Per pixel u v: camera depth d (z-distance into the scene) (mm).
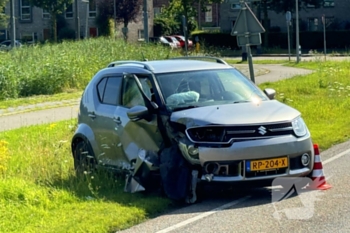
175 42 73375
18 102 27281
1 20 80188
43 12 86062
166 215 8984
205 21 103875
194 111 9828
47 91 31625
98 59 35312
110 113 11109
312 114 19078
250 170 9227
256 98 10766
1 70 30078
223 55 65250
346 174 11312
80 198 9875
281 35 76312
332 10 79688
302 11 80688
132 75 11047
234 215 8812
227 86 10906
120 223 8477
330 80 28141
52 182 10820
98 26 82688
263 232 7984
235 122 9359
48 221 8750
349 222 8281
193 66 11234
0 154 12945
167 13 82125
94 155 11531
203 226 8344
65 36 83438
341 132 16141
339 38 74000
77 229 8211
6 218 8922
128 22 84500
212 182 9227
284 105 10336
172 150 9688
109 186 10531
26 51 35562
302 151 9617
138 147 10398
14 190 9930
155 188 10180
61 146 14352
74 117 21844
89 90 11938
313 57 57375
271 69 40906
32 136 17203
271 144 9328
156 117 10062
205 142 9312
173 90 10492
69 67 32750
